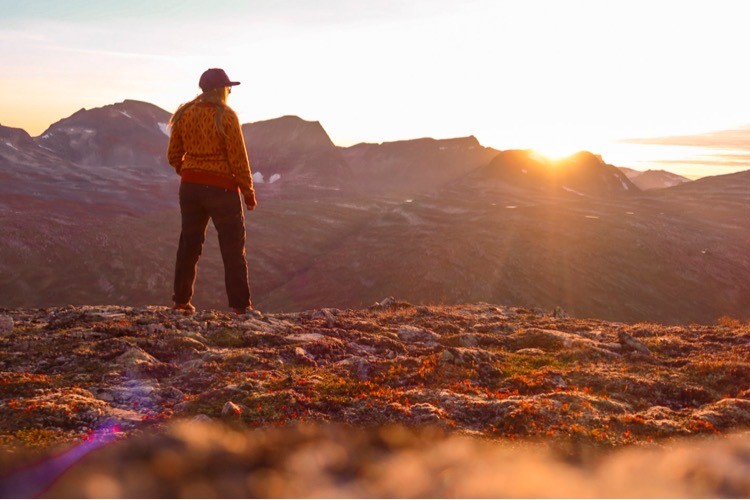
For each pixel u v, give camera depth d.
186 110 5.41
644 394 4.30
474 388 4.24
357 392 3.94
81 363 4.40
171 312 5.71
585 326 6.65
